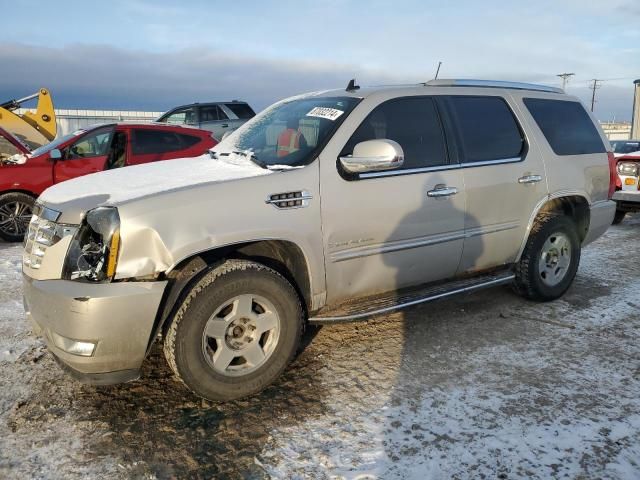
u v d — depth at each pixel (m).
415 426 2.88
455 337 4.07
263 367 3.18
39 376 3.45
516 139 4.43
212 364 3.03
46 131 13.85
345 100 3.80
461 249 4.05
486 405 3.09
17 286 5.39
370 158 3.28
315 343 3.97
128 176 3.54
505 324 4.32
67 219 2.94
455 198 3.93
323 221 3.34
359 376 3.46
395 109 3.81
